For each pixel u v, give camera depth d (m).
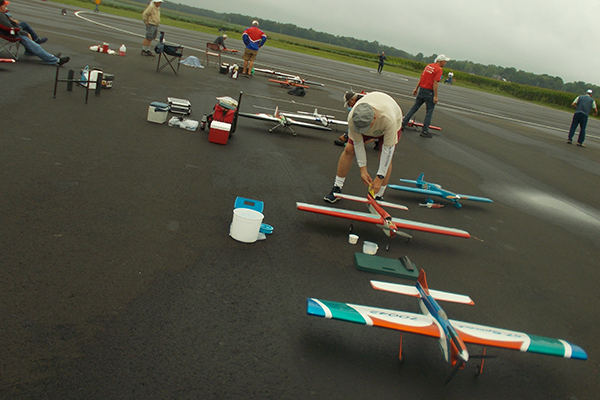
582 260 5.71
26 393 2.29
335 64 38.22
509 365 3.37
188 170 6.13
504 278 4.79
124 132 7.19
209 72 16.52
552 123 25.05
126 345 2.77
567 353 3.06
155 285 3.44
